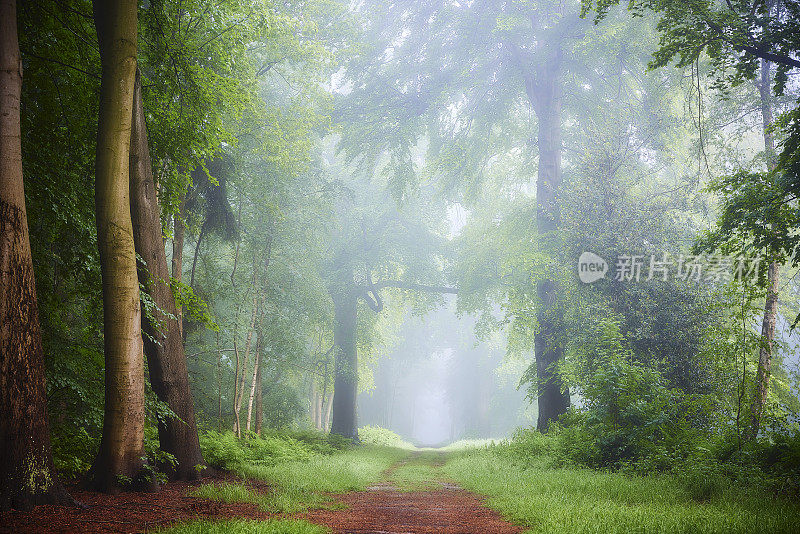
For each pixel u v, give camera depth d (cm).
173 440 1107
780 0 1234
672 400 1418
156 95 1162
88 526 590
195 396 2383
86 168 1105
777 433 1168
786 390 1998
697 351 1628
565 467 1449
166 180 1213
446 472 1939
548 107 2698
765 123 1841
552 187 2583
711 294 1638
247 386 2745
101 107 885
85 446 1062
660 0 1126
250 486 1078
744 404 1298
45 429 687
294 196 2264
